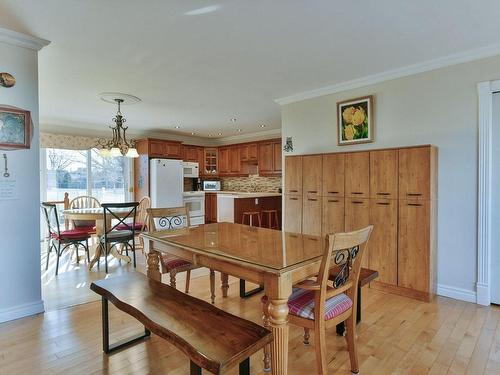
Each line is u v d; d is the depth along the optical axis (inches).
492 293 112.6
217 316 64.9
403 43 105.0
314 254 73.5
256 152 281.7
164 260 110.3
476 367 75.3
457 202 117.4
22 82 99.2
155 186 253.1
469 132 114.5
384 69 129.6
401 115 131.3
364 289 128.9
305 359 79.6
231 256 71.7
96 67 125.2
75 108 193.3
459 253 117.4
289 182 160.6
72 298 118.7
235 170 304.8
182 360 78.0
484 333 91.8
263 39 101.5
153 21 89.5
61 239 157.3
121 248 185.0
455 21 90.5
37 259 103.9
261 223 256.7
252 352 53.8
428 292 115.3
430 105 123.3
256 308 110.3
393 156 123.5
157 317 64.1
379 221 127.1
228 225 119.8
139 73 132.5
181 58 116.8
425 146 115.5
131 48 107.8
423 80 125.0
